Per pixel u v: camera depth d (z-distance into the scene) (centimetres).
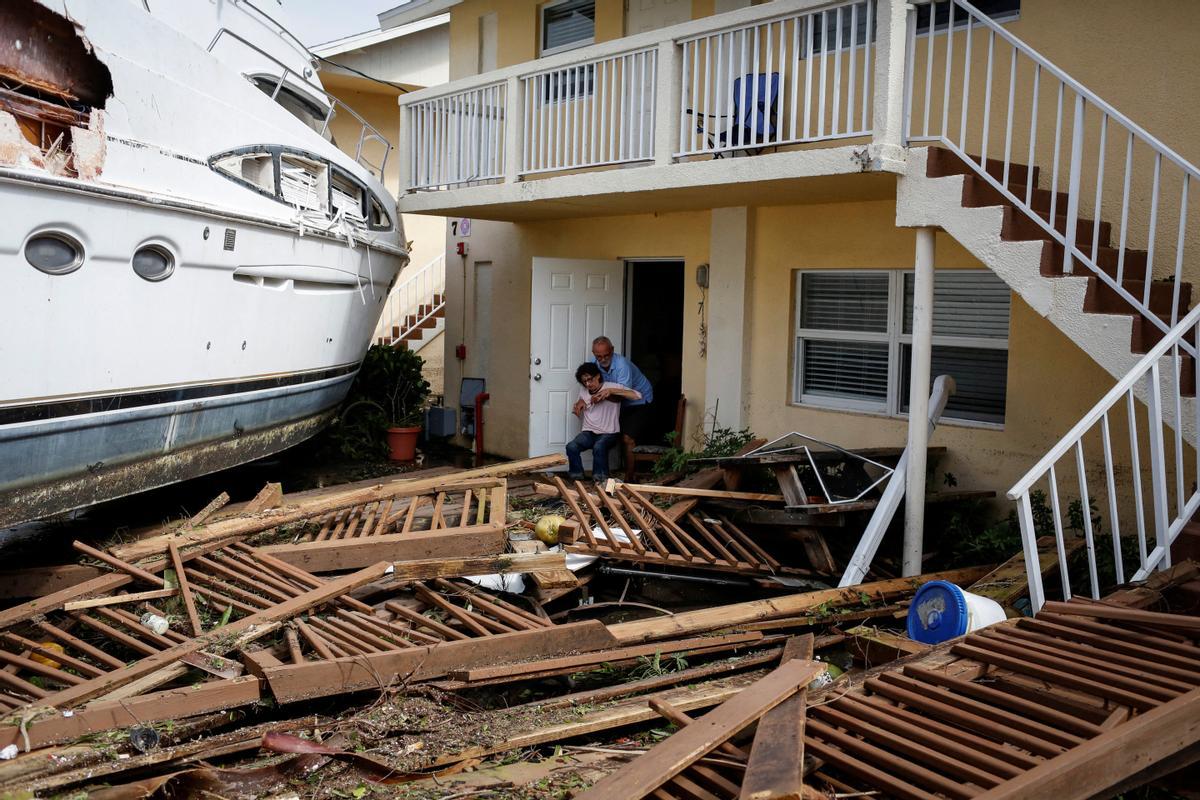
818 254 893
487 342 1307
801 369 934
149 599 565
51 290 553
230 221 691
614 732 450
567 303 1099
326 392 956
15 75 523
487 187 980
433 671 491
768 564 704
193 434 718
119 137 588
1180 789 403
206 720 433
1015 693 392
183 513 761
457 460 1225
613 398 1012
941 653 429
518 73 942
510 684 529
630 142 834
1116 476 706
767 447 898
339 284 909
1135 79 692
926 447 703
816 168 691
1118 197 705
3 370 534
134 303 615
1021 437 759
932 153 655
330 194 873
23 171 517
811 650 515
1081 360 721
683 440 1031
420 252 1897
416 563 614
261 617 528
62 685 471
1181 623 418
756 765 326
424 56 1748
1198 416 525
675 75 801
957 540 739
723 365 975
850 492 764
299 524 730
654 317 1260
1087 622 440
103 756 386
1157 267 683
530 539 734
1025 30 753
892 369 854
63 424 580
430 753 404
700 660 566
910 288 839
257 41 910
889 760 336
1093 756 325
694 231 1010
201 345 690
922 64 822
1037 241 602
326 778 390
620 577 731
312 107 1041
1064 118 731
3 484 554
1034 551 482
